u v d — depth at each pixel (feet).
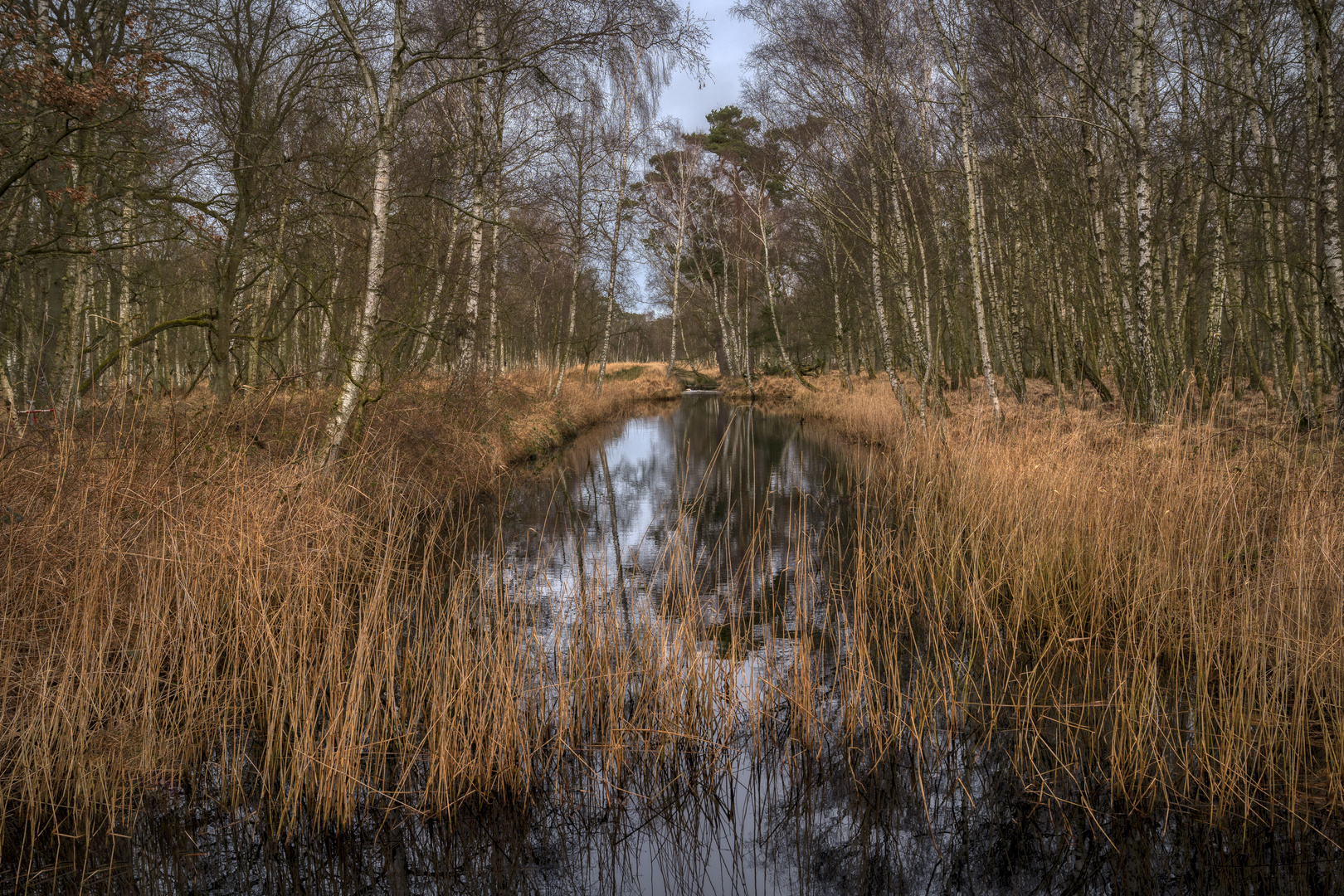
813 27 43.27
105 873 10.29
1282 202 35.83
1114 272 42.14
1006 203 54.24
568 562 24.93
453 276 44.04
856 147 46.88
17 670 12.89
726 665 16.53
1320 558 14.67
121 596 15.08
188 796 11.89
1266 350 53.01
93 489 16.44
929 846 10.95
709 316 153.79
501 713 12.83
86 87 24.12
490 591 20.57
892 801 12.11
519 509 33.71
